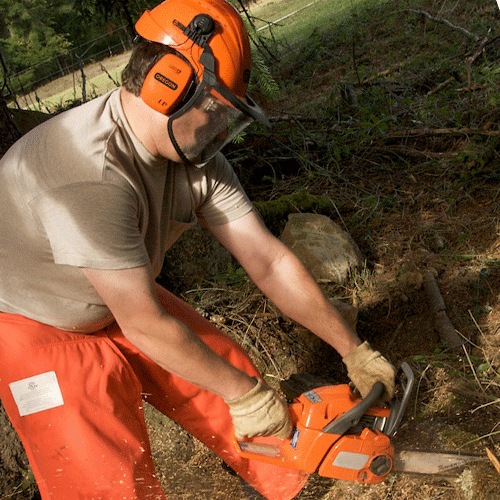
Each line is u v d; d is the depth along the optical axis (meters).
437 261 2.88
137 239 1.40
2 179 1.47
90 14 4.64
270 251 1.75
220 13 1.33
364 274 2.91
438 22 7.05
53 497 1.56
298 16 11.82
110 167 1.36
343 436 1.57
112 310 1.42
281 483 1.89
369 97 4.94
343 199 3.63
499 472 1.81
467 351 2.38
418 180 3.67
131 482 1.55
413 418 2.18
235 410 1.50
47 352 1.56
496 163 3.45
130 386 1.66
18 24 18.08
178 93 1.31
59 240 1.35
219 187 1.71
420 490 1.90
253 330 2.72
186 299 2.91
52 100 12.55
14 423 1.59
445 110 4.24
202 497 2.22
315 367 2.61
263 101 2.08
